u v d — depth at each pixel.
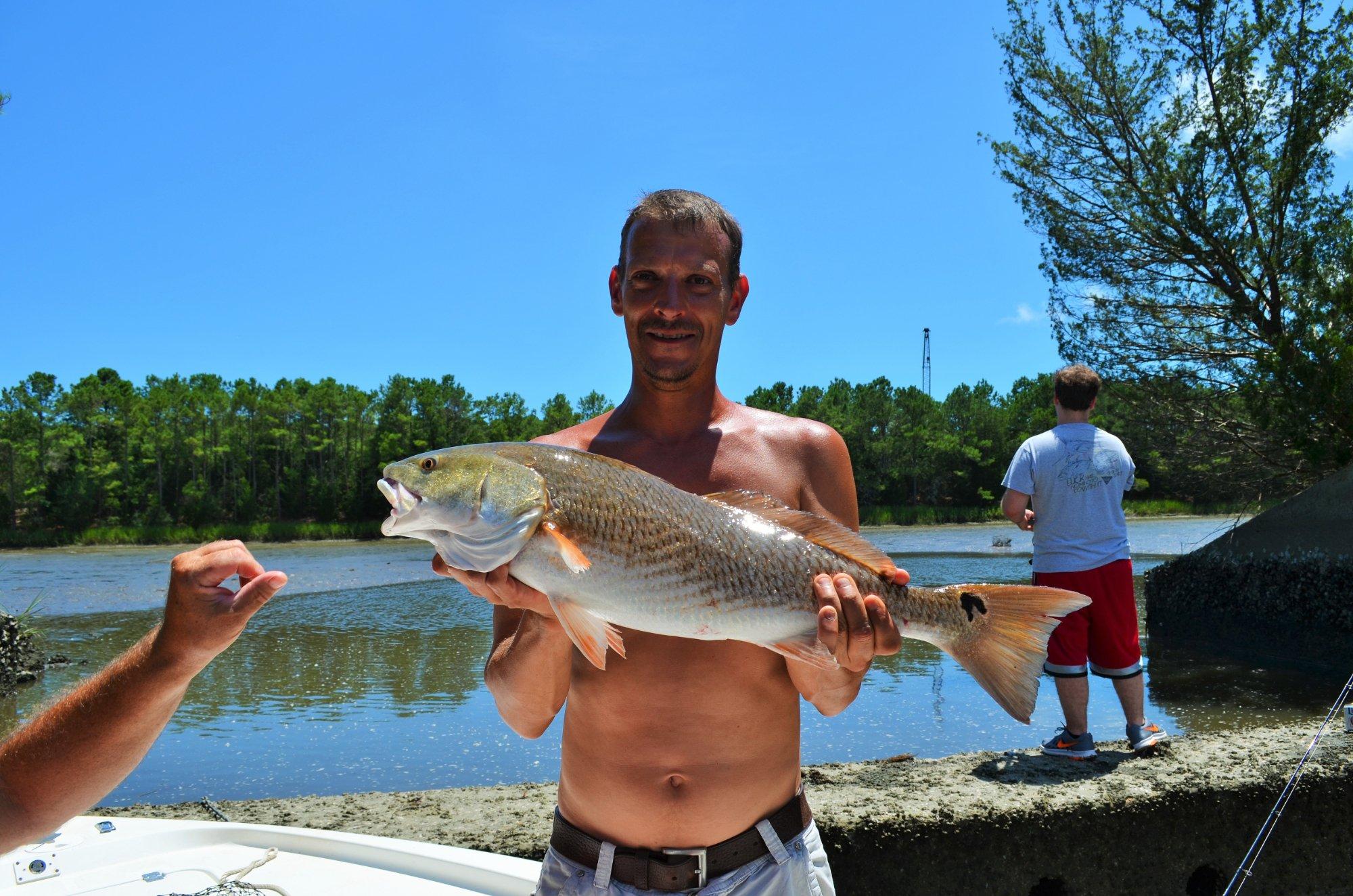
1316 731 5.28
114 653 12.18
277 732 7.90
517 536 2.25
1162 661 11.75
